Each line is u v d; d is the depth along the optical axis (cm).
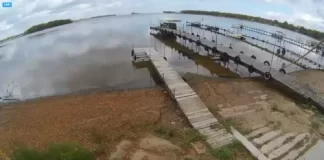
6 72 3594
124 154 1555
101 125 1908
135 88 2659
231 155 1554
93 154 1526
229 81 2800
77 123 1950
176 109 2153
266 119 2003
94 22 9112
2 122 2022
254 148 1641
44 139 1758
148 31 6544
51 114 2114
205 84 2702
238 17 8688
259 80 2811
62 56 4331
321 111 2112
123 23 8356
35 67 3791
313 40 5003
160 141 1683
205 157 1538
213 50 3847
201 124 1869
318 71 3122
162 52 4291
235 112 2116
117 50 4531
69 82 3047
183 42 5106
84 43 5303
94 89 2761
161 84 2767
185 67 3450
